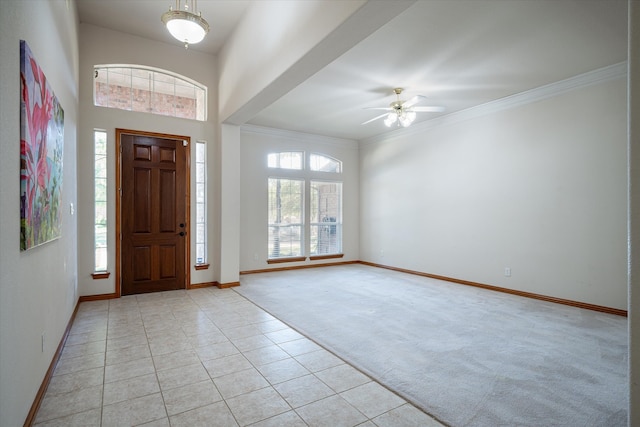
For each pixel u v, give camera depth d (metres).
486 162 5.14
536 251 4.54
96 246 4.32
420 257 6.21
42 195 1.96
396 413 1.96
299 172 6.97
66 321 3.05
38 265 1.96
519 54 3.54
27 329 1.74
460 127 5.52
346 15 2.23
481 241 5.21
